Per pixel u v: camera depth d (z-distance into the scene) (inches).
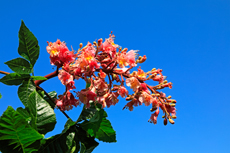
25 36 17.7
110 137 19.5
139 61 17.3
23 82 17.4
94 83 17.1
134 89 16.8
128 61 17.2
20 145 15.1
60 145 16.9
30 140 15.1
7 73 17.9
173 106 17.4
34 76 17.5
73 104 17.8
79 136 18.6
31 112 15.6
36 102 15.9
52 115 15.9
